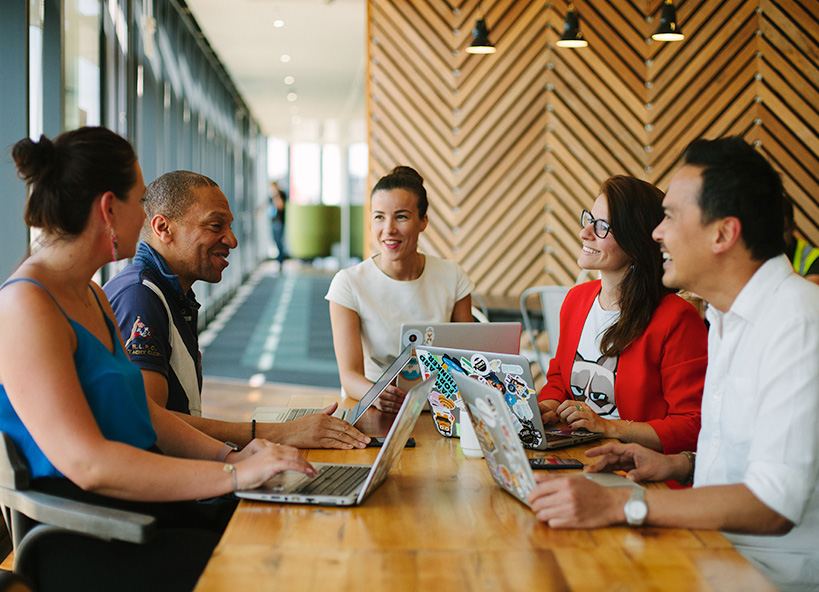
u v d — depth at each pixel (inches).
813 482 52.3
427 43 217.0
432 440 77.9
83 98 152.6
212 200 84.2
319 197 816.3
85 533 54.1
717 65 205.2
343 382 102.5
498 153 215.9
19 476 57.2
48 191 59.1
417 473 66.0
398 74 219.1
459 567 46.6
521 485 56.4
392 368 81.8
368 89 221.0
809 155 203.2
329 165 815.1
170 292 82.3
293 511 56.1
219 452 69.8
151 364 75.1
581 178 212.7
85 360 60.7
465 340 88.4
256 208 676.7
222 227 85.0
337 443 75.2
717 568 46.8
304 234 743.1
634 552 49.0
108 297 78.6
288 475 63.2
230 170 488.7
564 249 215.6
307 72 445.1
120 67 183.3
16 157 59.1
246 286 539.8
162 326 78.5
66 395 56.2
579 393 89.7
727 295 58.5
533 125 215.0
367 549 49.1
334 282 109.0
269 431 76.8
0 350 56.6
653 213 82.7
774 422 52.7
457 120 217.0
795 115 203.9
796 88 203.0
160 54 246.8
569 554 48.6
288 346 316.2
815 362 52.6
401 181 107.0
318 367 274.5
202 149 363.6
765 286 56.4
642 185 83.9
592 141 211.6
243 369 268.5
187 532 62.9
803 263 135.2
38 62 130.6
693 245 56.9
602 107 211.0
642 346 84.0
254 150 658.8
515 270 218.1
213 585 43.7
